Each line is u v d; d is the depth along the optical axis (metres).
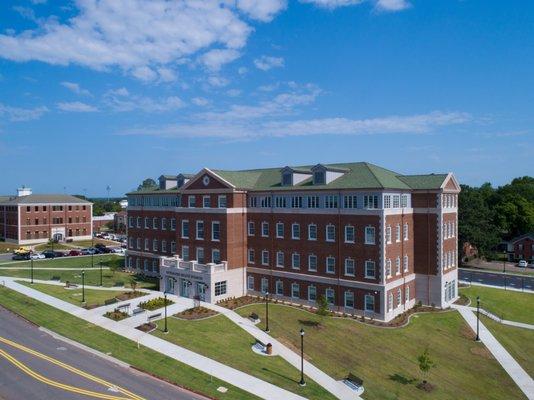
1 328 42.28
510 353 42.28
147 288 61.28
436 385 34.75
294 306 51.22
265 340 40.28
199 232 58.41
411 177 56.06
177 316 45.66
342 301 49.09
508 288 67.06
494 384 36.34
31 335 40.34
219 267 54.00
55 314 46.53
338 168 52.62
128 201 76.88
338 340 41.28
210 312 47.38
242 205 57.06
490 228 88.19
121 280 67.06
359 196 48.00
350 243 48.31
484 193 116.38
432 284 52.62
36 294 55.12
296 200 53.12
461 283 68.62
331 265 49.91
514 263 92.44
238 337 40.62
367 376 34.84
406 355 39.66
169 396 28.89
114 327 42.09
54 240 112.56
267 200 55.81
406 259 51.72
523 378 37.47
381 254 46.12
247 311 49.06
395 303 49.06
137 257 74.94
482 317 50.97
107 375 31.88
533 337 47.28
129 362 34.16
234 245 55.91
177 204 68.12
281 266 54.25
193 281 54.44
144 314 46.06
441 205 52.03
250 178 60.47
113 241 122.19
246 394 29.67
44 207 115.44
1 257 92.94
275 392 30.25
